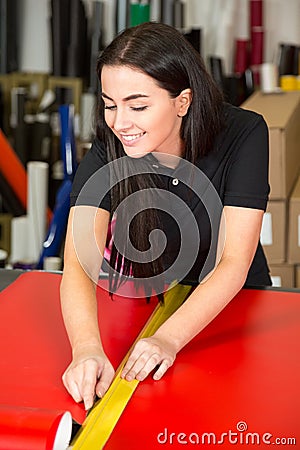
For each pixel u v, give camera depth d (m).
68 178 3.73
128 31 1.95
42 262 3.60
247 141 2.16
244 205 2.11
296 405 1.68
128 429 1.57
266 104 4.07
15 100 4.66
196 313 1.94
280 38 5.58
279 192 3.44
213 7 5.44
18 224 4.02
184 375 1.80
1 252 3.84
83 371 1.73
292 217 3.47
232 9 5.42
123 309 2.16
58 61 5.13
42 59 5.59
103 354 1.81
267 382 1.78
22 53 5.57
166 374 1.80
